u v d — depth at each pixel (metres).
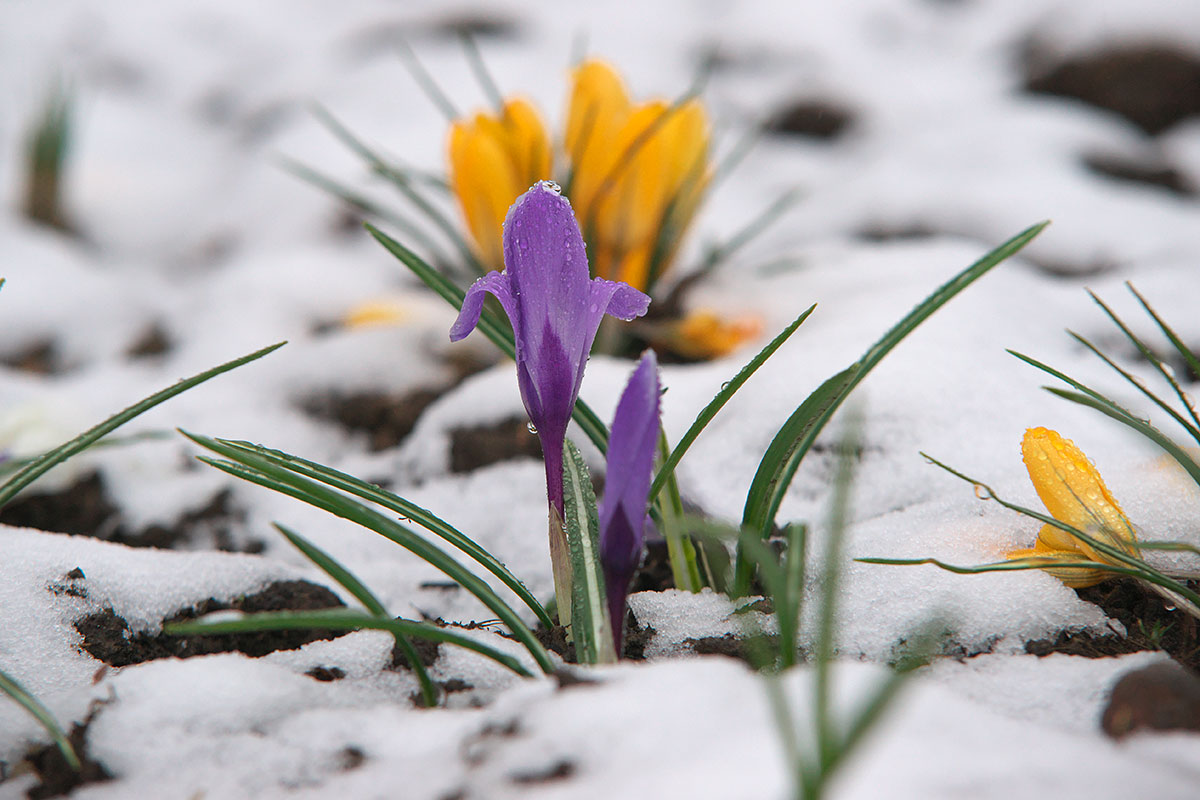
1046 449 0.69
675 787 0.61
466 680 0.68
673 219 0.96
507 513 0.79
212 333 1.21
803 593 0.70
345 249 1.51
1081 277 1.19
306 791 0.64
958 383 0.77
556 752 0.62
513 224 0.67
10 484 0.68
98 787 0.65
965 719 0.62
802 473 0.76
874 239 1.36
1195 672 0.67
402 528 0.67
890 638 0.68
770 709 0.62
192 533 0.80
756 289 1.06
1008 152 1.51
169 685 0.66
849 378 0.69
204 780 0.65
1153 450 0.74
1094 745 0.62
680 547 0.71
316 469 0.69
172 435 0.91
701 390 0.81
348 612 0.65
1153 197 1.43
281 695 0.66
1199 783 0.62
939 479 0.75
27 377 1.16
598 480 0.78
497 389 0.85
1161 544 0.67
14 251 1.42
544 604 0.74
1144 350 0.69
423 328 1.06
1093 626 0.68
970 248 1.16
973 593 0.69
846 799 0.60
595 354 0.94
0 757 0.65
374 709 0.66
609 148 0.88
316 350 1.03
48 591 0.70
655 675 0.63
